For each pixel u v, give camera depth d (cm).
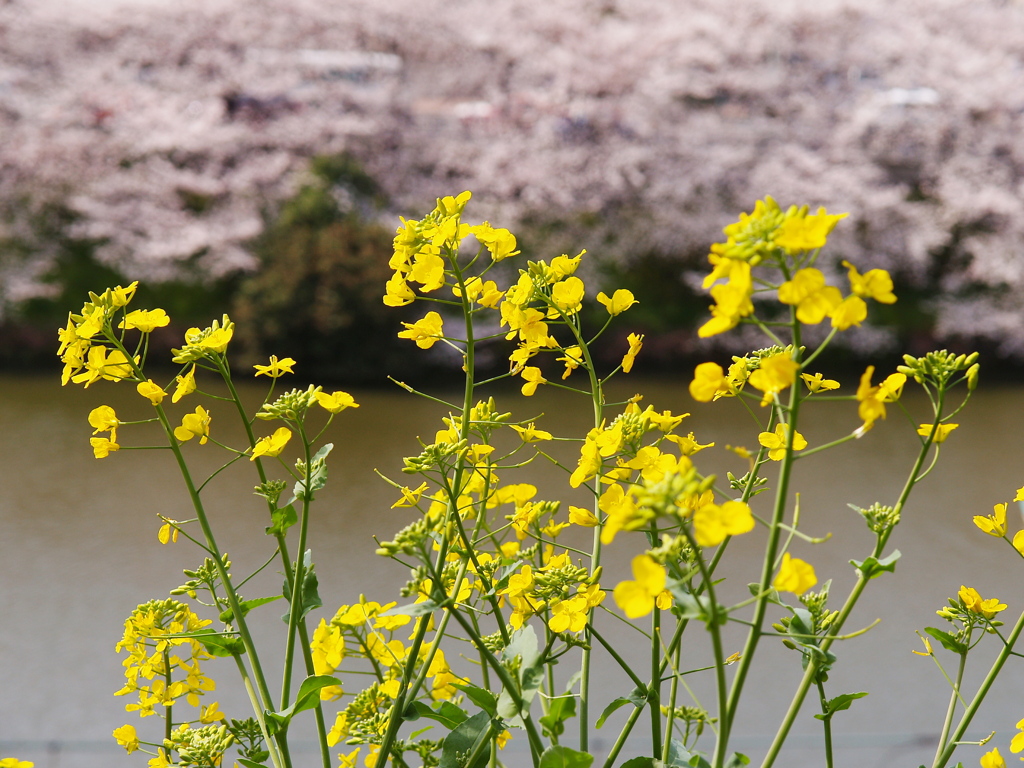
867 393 66
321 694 111
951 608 108
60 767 377
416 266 102
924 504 770
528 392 114
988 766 118
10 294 1513
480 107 1856
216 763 112
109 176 1658
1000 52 1814
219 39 1747
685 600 67
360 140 1745
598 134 1722
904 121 1762
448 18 1778
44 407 1138
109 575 611
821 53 1800
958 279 1734
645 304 1634
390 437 966
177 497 771
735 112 1848
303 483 105
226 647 111
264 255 1416
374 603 105
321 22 1748
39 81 1714
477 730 95
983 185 1716
